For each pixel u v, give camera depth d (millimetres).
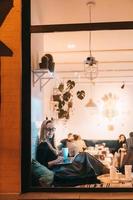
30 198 1905
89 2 3482
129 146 4070
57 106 6520
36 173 2279
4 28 2066
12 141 2004
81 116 8305
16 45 2057
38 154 2811
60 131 7223
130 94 8430
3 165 1995
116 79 8242
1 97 2029
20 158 2002
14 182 1981
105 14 3746
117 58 6609
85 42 5199
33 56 2686
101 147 6625
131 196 1912
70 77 7316
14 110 2020
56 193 2008
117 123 8508
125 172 2855
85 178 2371
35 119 2881
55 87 6547
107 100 8570
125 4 3537
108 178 2564
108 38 4980
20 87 2037
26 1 2152
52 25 2344
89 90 8289
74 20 3775
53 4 3359
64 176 2367
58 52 5730
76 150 5043
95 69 6898
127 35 4805
